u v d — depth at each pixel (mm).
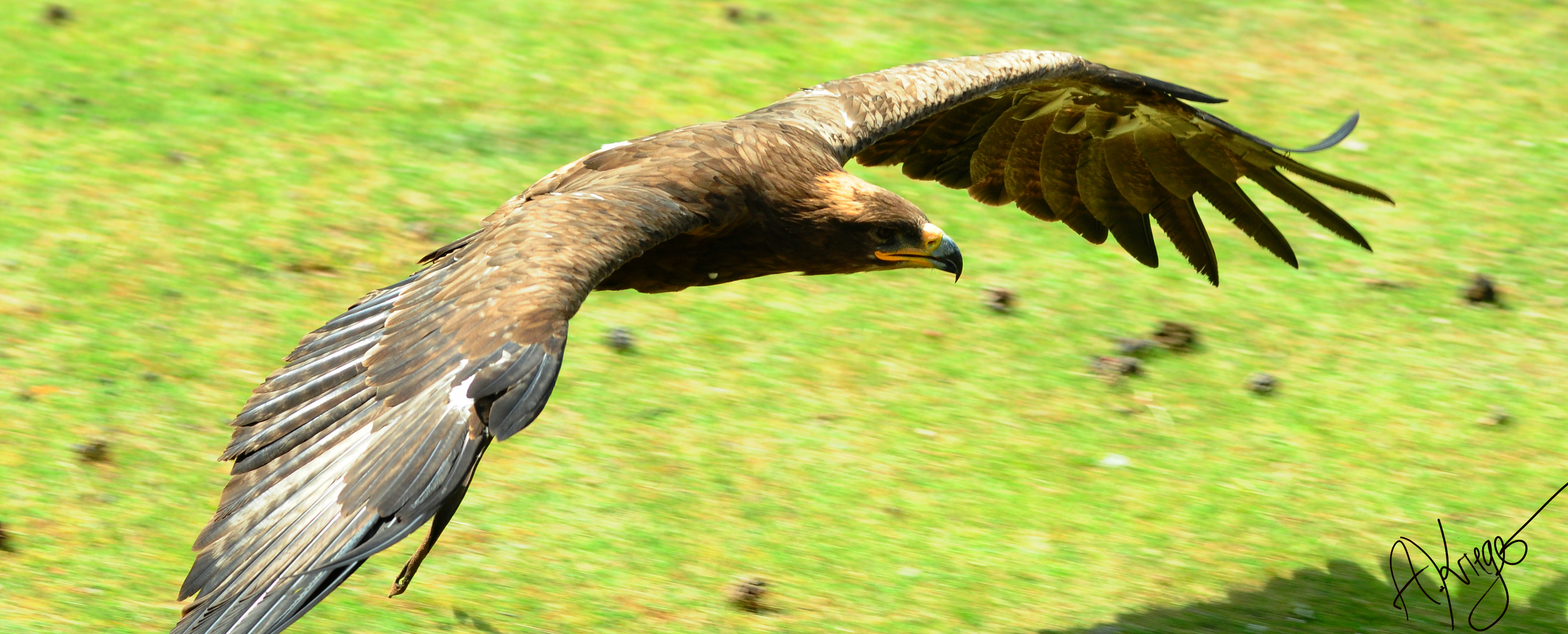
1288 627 11359
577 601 11227
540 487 12430
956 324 15094
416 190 16609
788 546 11977
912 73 11805
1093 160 12992
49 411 12820
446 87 18812
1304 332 15281
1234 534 12453
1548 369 14820
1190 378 14492
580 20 20672
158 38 19703
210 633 7160
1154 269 15109
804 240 10250
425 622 10859
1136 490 12938
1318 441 13672
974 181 13273
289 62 19250
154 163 16828
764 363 14297
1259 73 20250
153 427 12734
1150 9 21844
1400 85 20125
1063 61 11891
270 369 13641
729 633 10984
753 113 11320
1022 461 13211
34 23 19844
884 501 12586
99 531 11531
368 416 7758
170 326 14125
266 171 16812
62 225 15523
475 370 7664
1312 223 17156
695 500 12414
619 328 14625
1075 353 14758
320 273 15109
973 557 12000
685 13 20984
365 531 7352
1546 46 21234
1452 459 13477
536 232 8414
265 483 7664
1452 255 16641
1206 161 12586
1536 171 18281
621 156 10008
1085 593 11672
